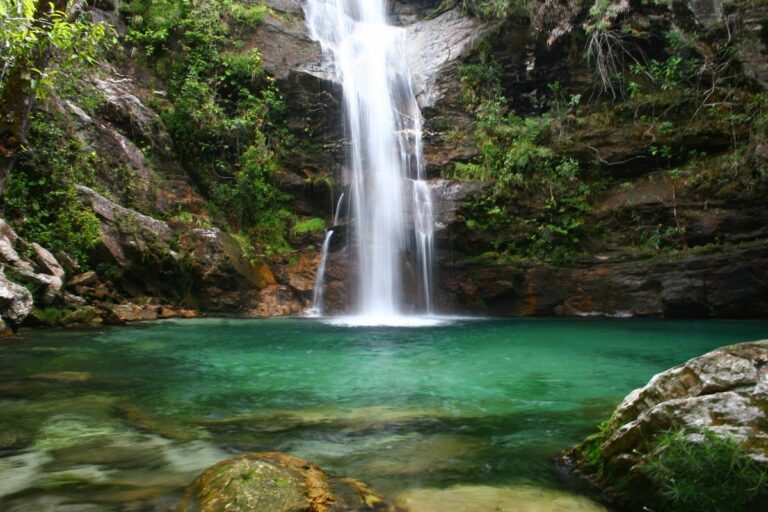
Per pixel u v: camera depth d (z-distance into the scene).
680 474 2.73
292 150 17.92
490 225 16.25
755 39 15.76
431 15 22.69
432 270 16.23
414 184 16.83
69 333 9.80
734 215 14.50
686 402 3.02
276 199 17.25
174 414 4.80
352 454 3.79
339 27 22.42
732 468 2.60
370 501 2.92
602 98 18.19
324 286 15.95
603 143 16.70
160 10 18.09
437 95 19.41
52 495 3.02
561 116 17.58
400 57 21.33
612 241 15.69
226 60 18.06
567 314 15.12
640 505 2.90
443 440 4.13
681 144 15.97
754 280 13.67
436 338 10.35
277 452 3.64
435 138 18.62
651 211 15.38
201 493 2.87
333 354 8.35
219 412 4.89
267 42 19.44
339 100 18.66
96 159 13.62
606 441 3.30
